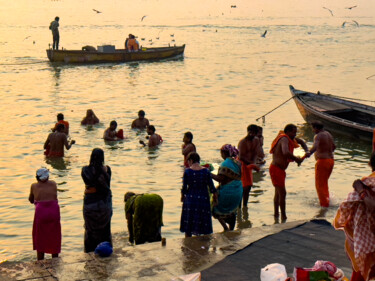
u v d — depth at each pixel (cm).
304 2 14388
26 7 11400
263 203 1329
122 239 1083
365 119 2289
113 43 5612
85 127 2236
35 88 3206
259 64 4241
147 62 4422
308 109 2266
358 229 648
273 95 3031
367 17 9394
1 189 1484
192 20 8569
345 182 1507
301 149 1902
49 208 905
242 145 1277
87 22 8075
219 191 1072
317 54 4816
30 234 1170
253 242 883
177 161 1755
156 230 979
